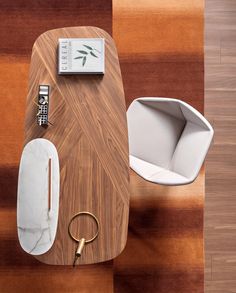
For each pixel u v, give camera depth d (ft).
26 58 8.00
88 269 7.82
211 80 8.07
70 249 5.91
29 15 8.00
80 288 7.79
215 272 7.88
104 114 6.13
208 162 8.01
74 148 6.07
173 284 7.81
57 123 6.08
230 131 8.05
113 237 5.97
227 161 8.02
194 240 7.88
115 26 8.05
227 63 8.10
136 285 7.80
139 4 8.07
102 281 7.80
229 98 8.07
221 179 8.00
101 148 6.08
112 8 8.05
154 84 8.04
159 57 8.06
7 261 7.80
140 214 7.90
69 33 6.17
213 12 8.11
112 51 6.18
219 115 8.06
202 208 7.93
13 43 8.00
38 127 6.07
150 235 7.88
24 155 6.00
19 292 7.76
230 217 7.97
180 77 8.05
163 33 8.07
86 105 6.12
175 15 8.09
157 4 8.09
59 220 5.94
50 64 6.14
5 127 7.96
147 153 6.84
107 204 6.01
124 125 6.12
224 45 8.11
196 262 7.85
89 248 5.93
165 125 6.85
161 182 6.14
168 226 7.89
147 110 6.80
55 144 6.06
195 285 7.82
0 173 7.89
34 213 5.89
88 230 5.96
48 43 6.16
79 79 6.14
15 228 7.84
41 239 5.88
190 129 6.56
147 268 7.83
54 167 5.97
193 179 5.98
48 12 8.01
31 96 6.11
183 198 7.93
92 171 6.05
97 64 6.06
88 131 6.09
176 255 7.85
